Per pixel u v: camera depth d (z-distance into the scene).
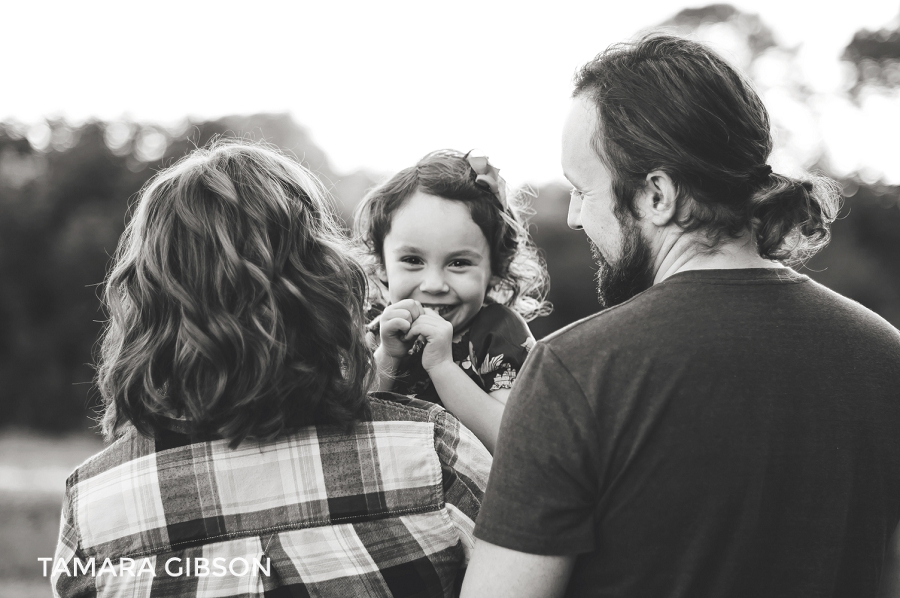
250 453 1.25
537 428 1.17
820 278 22.73
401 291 2.22
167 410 1.23
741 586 1.13
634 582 1.15
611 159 1.31
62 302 25.39
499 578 1.17
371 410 1.34
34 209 25.34
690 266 1.26
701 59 1.31
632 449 1.13
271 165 1.39
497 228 2.30
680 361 1.14
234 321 1.20
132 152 26.58
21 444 22.19
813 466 1.15
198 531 1.22
